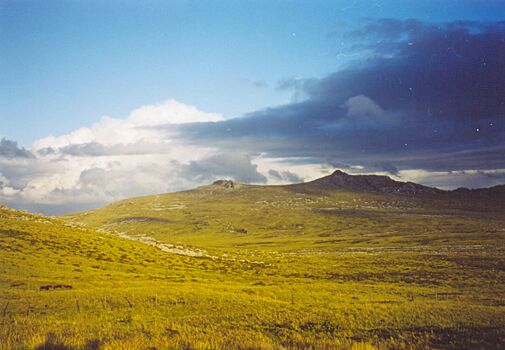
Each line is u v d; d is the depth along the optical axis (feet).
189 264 263.90
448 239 513.04
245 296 132.98
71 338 60.18
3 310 105.60
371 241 552.00
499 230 650.84
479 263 254.47
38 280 152.46
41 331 71.31
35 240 236.22
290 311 105.50
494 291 159.53
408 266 252.42
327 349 61.62
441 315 93.97
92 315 104.53
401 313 97.45
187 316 104.68
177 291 135.64
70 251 230.89
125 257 247.09
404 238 560.61
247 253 374.43
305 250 468.75
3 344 54.80
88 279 166.09
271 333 82.48
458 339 75.25
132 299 121.80
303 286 171.94
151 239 368.48
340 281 204.85
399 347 69.46
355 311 102.17
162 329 81.30
